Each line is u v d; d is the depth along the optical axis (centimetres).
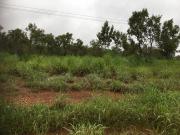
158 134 624
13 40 2200
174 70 1714
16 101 799
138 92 1028
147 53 2903
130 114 680
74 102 809
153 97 750
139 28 2900
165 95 766
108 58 1708
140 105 723
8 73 1255
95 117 662
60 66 1469
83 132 576
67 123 645
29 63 1529
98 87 1088
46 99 902
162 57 2892
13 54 1967
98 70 1417
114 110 683
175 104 722
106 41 3180
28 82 1084
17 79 1178
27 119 627
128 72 1475
